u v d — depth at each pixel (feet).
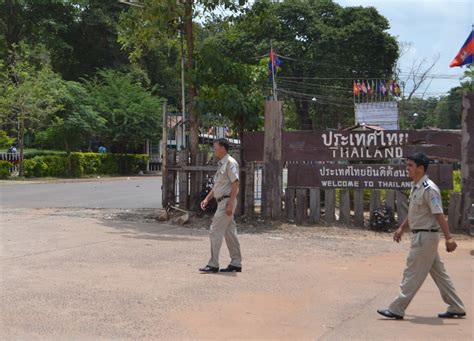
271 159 45.27
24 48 117.19
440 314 21.25
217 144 28.25
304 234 41.22
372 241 39.32
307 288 25.46
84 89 125.18
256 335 18.79
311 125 163.53
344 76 147.64
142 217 47.60
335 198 44.93
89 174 120.78
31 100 103.24
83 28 157.69
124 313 20.76
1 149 121.60
